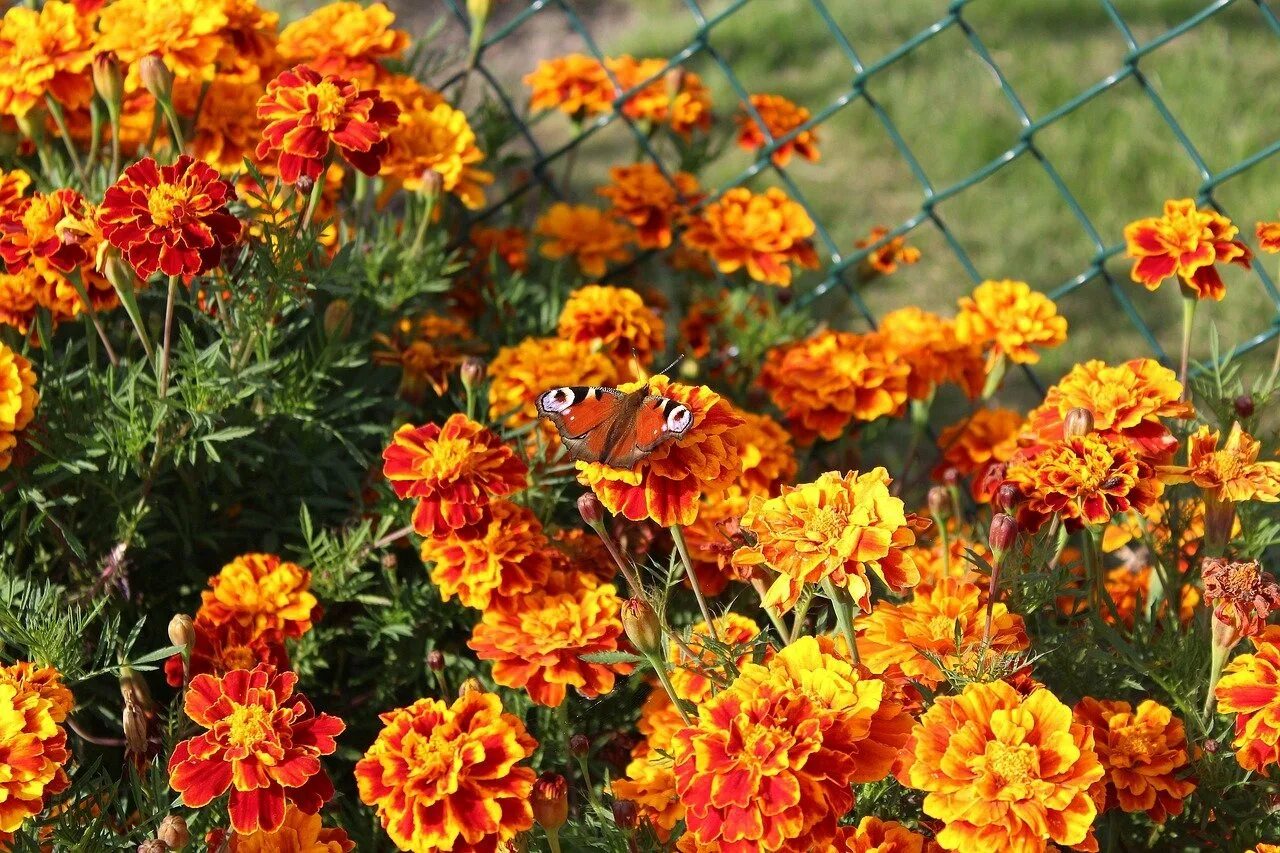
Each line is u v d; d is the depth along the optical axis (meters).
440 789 1.18
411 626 1.38
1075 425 1.29
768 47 2.97
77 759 1.33
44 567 1.36
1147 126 2.70
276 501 1.41
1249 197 2.47
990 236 2.39
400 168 1.48
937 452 1.78
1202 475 1.29
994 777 1.15
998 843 1.15
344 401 1.41
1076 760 1.15
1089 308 2.18
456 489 1.29
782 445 1.47
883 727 1.17
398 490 1.30
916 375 1.51
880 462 1.72
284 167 1.35
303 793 1.20
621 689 1.36
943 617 1.25
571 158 1.69
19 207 1.37
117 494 1.36
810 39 3.03
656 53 2.84
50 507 1.35
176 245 1.29
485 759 1.19
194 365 1.34
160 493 1.40
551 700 1.28
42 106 1.44
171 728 1.26
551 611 1.29
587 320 1.49
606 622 1.29
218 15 1.42
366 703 1.39
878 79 2.89
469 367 1.34
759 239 1.57
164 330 1.38
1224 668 1.24
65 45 1.42
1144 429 1.31
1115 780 1.23
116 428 1.35
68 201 1.34
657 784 1.25
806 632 1.30
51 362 1.36
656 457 1.21
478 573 1.30
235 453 1.36
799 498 1.20
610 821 1.25
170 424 1.36
